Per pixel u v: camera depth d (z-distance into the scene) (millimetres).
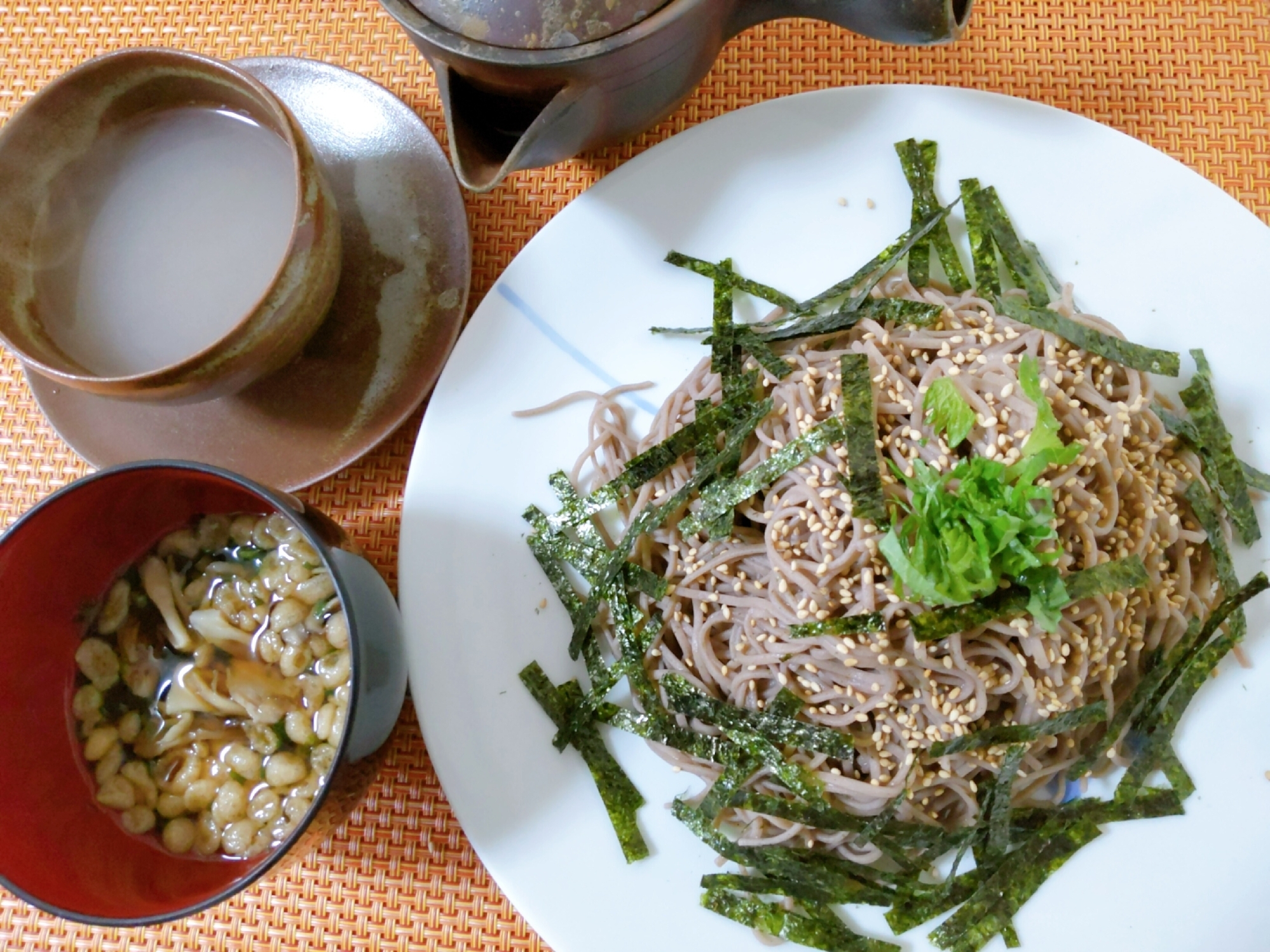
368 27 378
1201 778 315
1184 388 335
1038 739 313
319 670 322
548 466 339
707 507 327
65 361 320
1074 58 364
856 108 342
